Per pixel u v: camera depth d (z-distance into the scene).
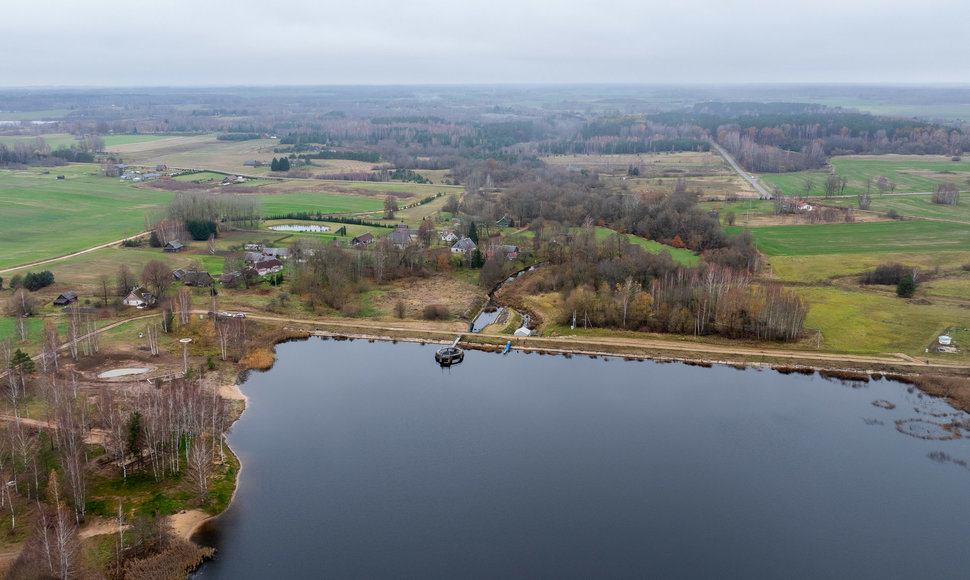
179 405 121.12
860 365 163.38
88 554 92.62
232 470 118.50
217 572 94.69
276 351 176.25
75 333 160.12
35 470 104.62
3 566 88.31
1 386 138.62
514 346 179.50
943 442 130.38
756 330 181.88
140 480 111.62
